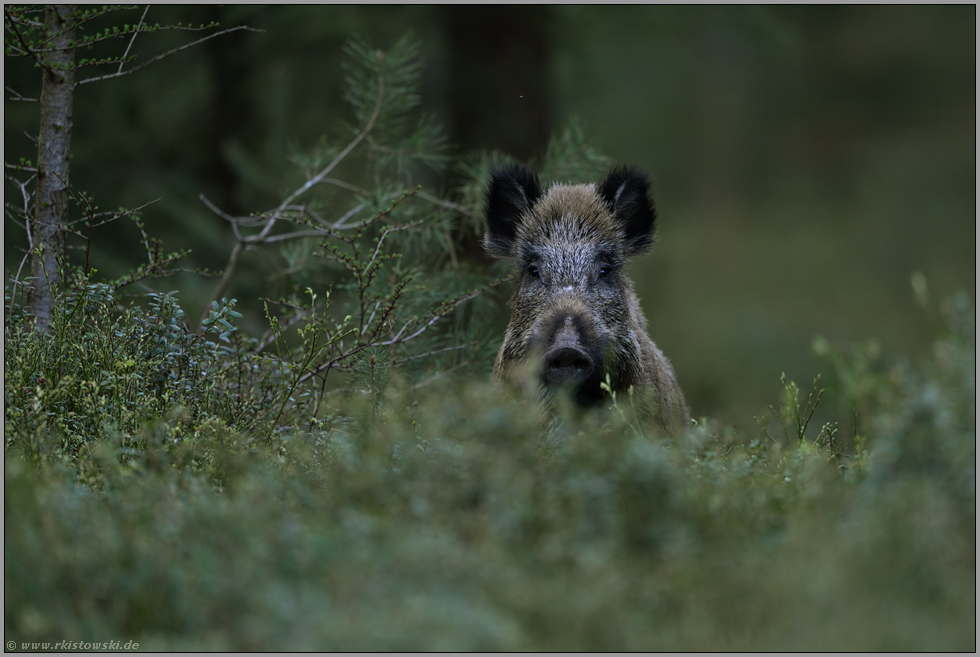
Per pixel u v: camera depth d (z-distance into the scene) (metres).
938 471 6.74
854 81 53.34
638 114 47.34
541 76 23.44
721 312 36.41
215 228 20.55
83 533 6.54
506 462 7.23
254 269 19.05
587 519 6.72
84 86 21.17
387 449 8.37
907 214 47.16
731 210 51.09
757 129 54.25
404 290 13.09
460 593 5.83
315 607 5.70
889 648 5.57
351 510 6.99
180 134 22.80
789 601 5.82
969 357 7.56
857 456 9.09
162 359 10.18
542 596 5.80
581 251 11.73
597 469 7.22
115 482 7.95
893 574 5.97
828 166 53.03
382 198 14.83
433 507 6.87
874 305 39.84
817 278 42.62
